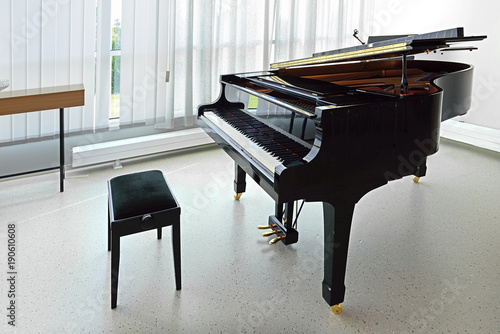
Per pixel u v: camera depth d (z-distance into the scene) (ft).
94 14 12.06
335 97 6.82
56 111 12.23
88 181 11.96
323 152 5.97
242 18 15.11
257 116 8.38
